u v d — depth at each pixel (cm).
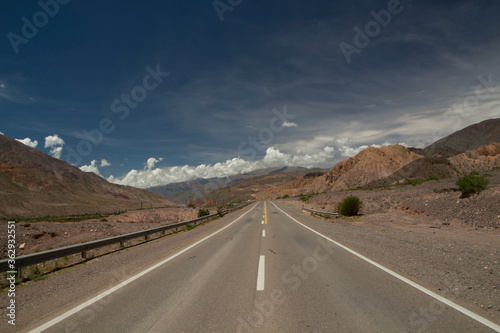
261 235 1408
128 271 723
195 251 997
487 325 370
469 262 707
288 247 1027
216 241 1248
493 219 1436
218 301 485
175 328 384
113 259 929
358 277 605
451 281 558
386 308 433
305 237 1280
